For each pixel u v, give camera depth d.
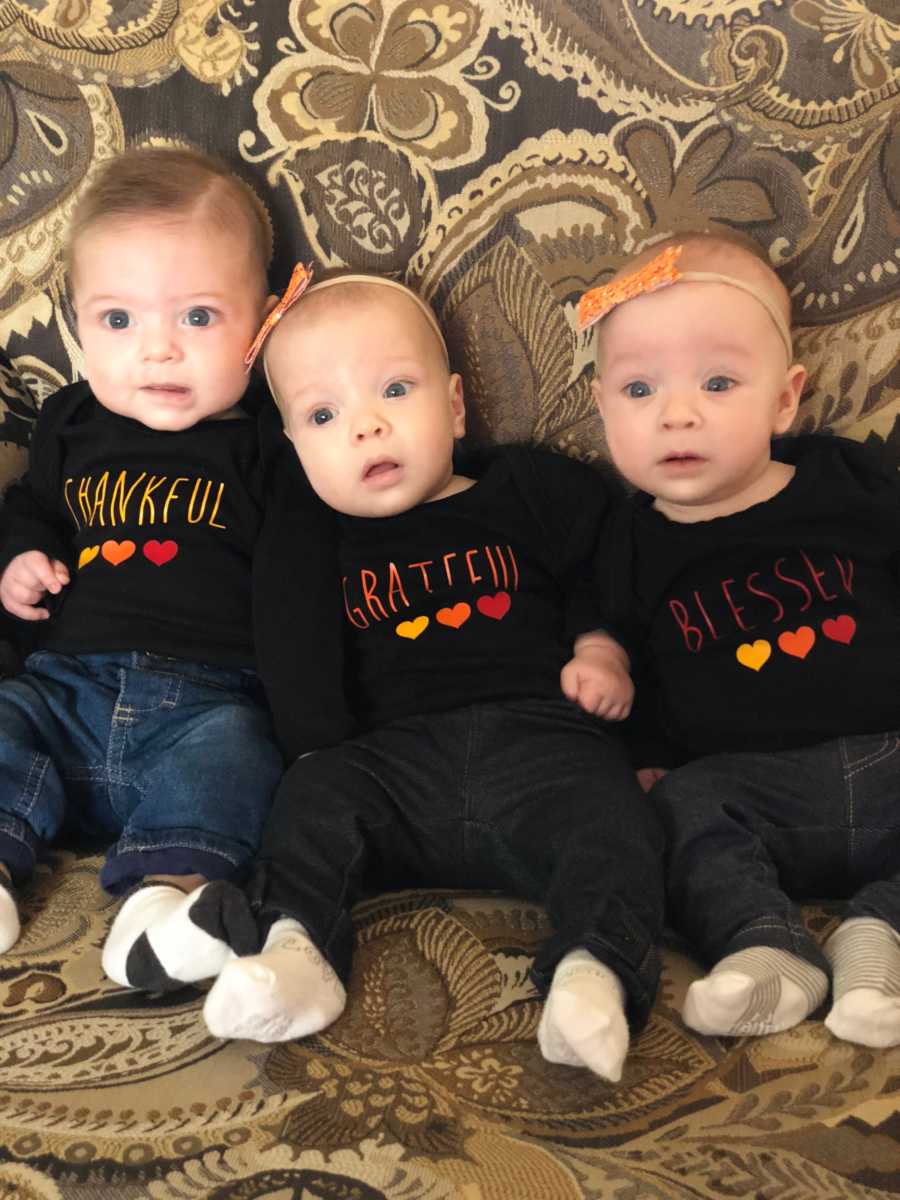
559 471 1.24
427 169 1.23
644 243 1.21
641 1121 0.74
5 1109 0.76
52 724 1.15
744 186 1.19
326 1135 0.73
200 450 1.26
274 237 1.26
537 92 1.21
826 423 1.21
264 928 0.91
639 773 1.16
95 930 0.97
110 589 1.22
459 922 0.97
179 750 1.10
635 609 1.18
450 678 1.16
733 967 0.84
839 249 1.19
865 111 1.17
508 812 1.04
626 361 1.13
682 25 1.18
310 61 1.23
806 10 1.16
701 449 1.11
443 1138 0.73
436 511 1.22
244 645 1.21
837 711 1.08
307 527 1.21
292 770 1.07
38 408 1.34
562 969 0.85
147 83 1.25
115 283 1.20
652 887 0.92
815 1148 0.72
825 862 1.03
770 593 1.12
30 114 1.26
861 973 0.85
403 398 1.17
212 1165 0.71
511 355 1.25
